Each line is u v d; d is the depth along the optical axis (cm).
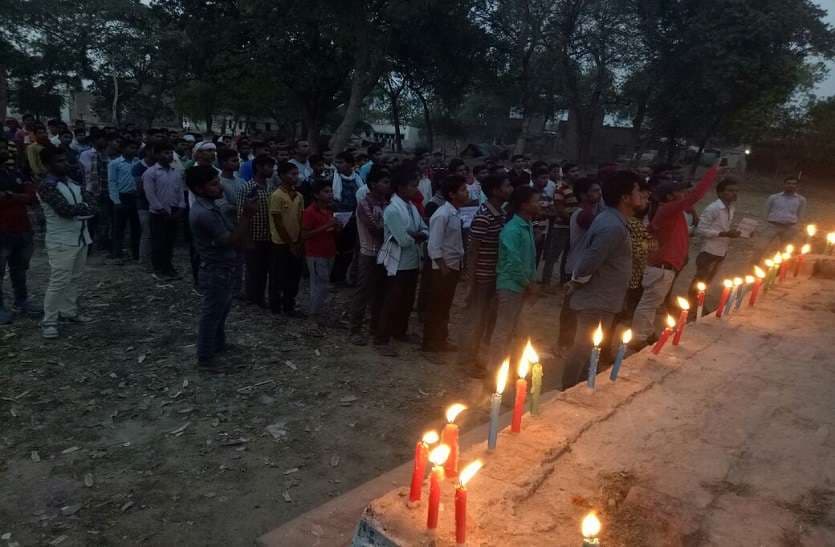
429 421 548
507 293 588
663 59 2836
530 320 869
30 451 455
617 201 497
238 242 604
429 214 883
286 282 786
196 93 3875
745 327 607
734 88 2812
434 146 5800
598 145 4400
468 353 660
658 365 483
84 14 4378
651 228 676
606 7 2783
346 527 367
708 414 397
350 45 2609
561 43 2836
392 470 439
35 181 1077
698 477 317
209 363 621
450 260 673
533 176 1038
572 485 297
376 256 707
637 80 2980
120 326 717
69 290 708
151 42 4400
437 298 687
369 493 406
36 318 716
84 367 600
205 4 2859
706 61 2708
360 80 2464
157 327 723
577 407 390
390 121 7925
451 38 2786
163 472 442
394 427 534
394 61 3041
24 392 540
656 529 264
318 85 3231
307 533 360
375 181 704
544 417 371
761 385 454
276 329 748
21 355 611
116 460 454
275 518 400
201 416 526
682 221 689
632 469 319
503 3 2808
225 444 485
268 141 1259
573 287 529
